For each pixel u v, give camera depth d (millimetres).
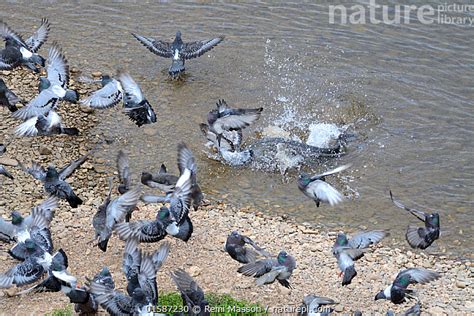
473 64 21219
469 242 16156
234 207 16688
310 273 14633
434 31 22344
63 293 13422
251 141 18656
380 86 20484
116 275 14023
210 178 17547
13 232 13156
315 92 20266
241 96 20078
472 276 15188
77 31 22141
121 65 20969
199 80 20578
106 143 18328
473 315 13836
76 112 19188
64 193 14078
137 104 15211
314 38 22156
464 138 18906
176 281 12203
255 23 22688
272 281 12352
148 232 12688
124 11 23047
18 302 13352
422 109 19766
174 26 22453
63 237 15094
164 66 21047
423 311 13828
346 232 16188
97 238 13617
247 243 13914
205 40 21016
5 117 18641
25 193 16438
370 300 14000
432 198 17219
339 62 21297
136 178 17234
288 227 16156
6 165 17141
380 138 18891
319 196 13070
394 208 16938
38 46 18391
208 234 15500
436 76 20812
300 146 18344
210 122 15984
